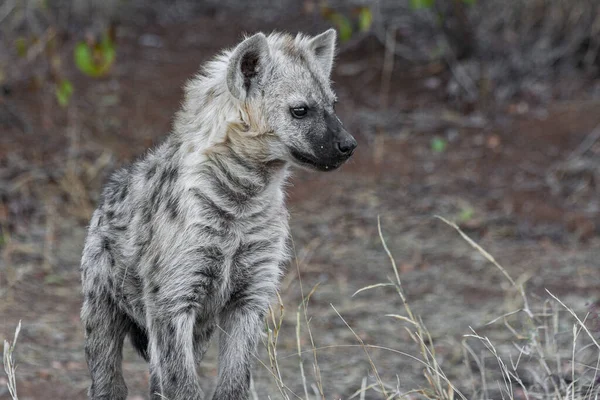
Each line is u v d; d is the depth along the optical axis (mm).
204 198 7227
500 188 14109
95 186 13367
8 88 15023
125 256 7484
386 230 13188
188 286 7207
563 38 16766
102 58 13062
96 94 15258
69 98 15023
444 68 16469
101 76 15594
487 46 16516
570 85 16078
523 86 15984
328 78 7965
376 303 11398
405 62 16766
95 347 7816
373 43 16984
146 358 8102
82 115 14719
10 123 14398
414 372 9711
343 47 16969
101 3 16953
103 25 16812
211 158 7250
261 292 7496
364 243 12859
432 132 15227
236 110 7277
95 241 7758
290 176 8609
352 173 14383
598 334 8648
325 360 10078
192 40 16984
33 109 14734
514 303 11172
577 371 8820
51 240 12266
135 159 8031
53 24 16172
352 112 15555
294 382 9508
